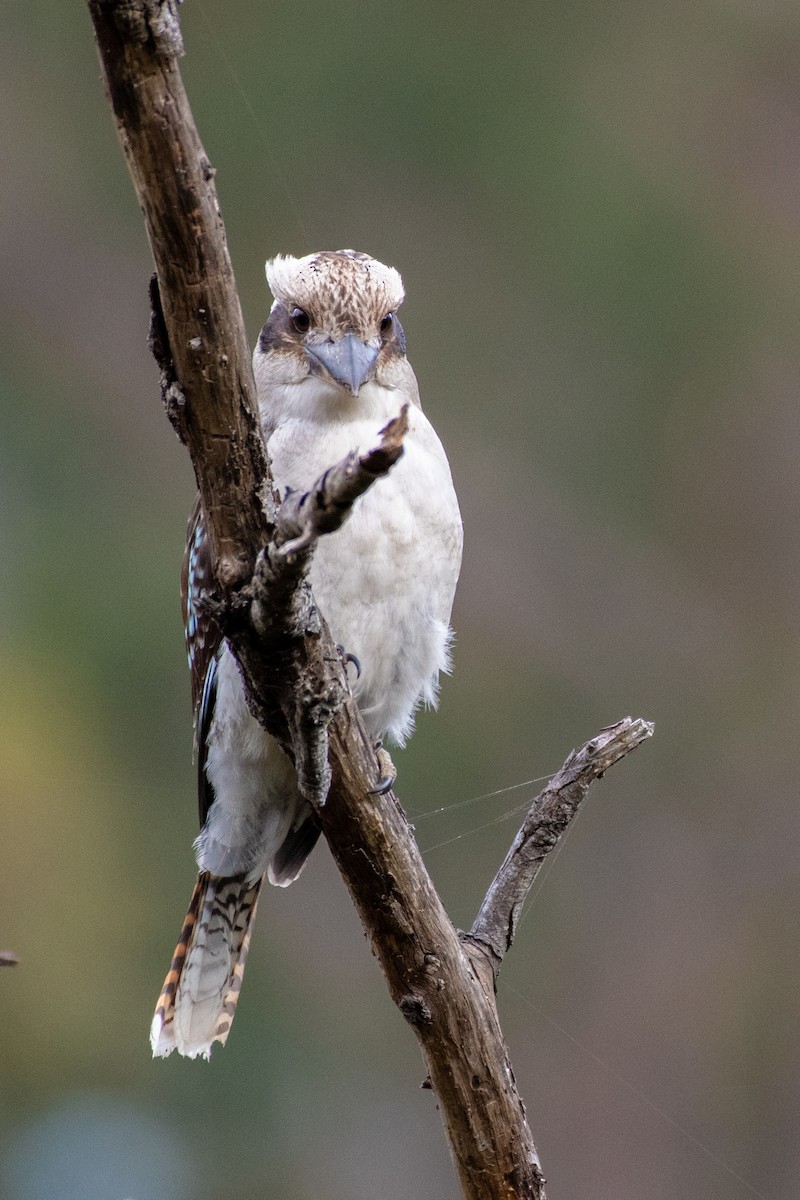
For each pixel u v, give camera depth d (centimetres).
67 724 1157
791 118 1448
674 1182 1182
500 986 1228
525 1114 486
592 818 1291
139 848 1141
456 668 1288
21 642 1188
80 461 1303
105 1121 1023
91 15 369
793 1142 1191
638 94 1443
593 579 1345
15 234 1363
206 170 387
